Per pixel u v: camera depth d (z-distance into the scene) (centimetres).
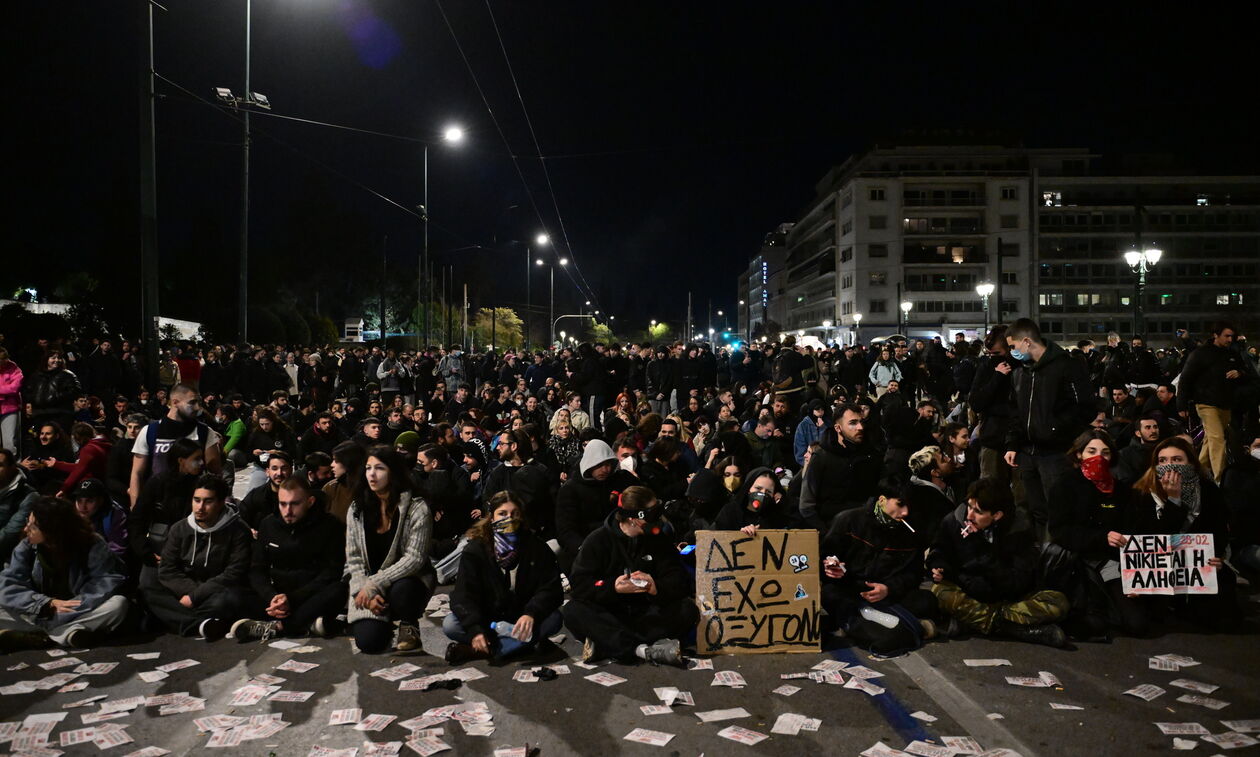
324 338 5925
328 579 701
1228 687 552
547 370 2538
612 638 618
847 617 655
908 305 7569
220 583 696
